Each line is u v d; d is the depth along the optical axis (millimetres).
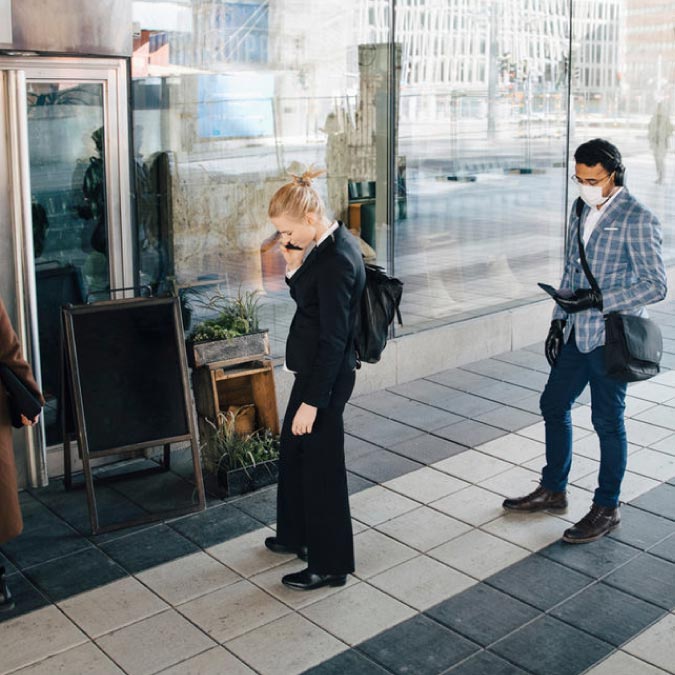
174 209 5492
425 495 4898
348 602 3877
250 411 5285
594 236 4188
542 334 7766
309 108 6035
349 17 6133
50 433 5227
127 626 3723
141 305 4695
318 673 3393
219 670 3420
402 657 3486
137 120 5254
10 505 3857
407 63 6539
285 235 3727
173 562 4242
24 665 3469
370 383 6547
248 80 5699
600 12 7852
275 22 5766
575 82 7746
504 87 7195
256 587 4012
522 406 6230
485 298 7391
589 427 5816
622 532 4445
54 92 4914
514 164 7395
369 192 6500
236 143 5711
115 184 5199
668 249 9234
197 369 5098
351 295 3732
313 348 3826
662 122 8781
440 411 6164
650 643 3559
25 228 4750
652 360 4156
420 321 6953
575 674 3371
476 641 3584
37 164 4945
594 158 4059
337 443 3857
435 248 6977
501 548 4316
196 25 5410
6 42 4453
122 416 4609
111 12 4793
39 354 5062
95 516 4500
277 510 4254
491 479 5082
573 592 3928
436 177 6887
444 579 4047
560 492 4668
